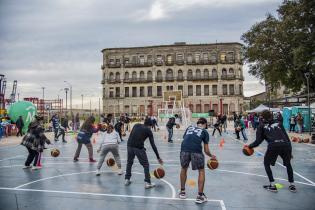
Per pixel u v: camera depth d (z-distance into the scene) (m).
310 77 34.88
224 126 33.56
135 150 8.46
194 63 95.75
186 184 8.80
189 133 7.42
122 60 99.56
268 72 37.41
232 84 93.94
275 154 8.06
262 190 8.15
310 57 29.98
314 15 29.56
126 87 99.62
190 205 6.85
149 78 98.25
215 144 20.67
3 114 34.75
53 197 7.53
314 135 20.23
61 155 15.39
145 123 8.59
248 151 8.36
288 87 39.53
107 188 8.39
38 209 6.60
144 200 7.25
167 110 55.53
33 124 11.43
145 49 98.62
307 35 30.75
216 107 94.31
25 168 11.53
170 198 7.39
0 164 12.73
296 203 6.96
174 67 96.81
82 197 7.52
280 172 10.55
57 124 24.16
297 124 28.61
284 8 34.81
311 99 35.47
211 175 10.12
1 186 8.66
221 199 7.30
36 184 8.91
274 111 38.31
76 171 10.91
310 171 10.72
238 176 9.95
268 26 36.91
